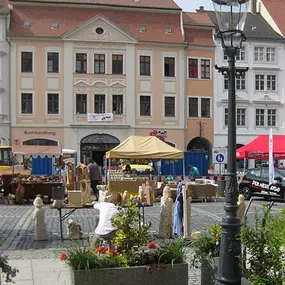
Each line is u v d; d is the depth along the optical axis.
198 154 31.84
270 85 49.50
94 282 6.49
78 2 46.81
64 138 44.81
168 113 47.19
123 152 25.42
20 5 46.00
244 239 6.72
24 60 44.72
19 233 14.23
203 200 25.92
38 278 8.61
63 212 19.59
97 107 45.75
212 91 48.22
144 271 6.63
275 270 6.54
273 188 25.45
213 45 48.25
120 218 7.16
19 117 44.28
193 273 8.13
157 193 26.42
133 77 46.31
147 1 48.88
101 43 45.72
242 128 48.47
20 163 32.47
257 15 53.59
